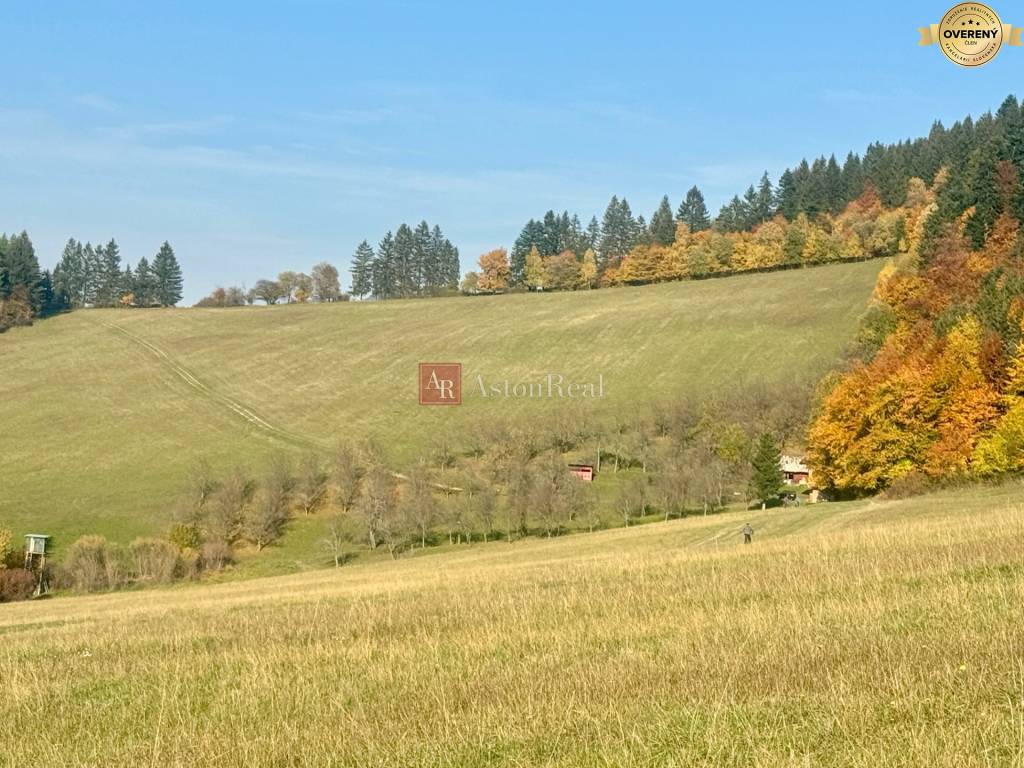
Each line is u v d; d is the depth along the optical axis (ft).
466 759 30.81
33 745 38.50
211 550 228.63
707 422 292.81
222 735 36.96
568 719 33.76
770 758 26.91
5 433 322.96
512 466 263.49
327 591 103.55
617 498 247.09
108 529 240.94
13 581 201.98
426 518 238.89
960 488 171.94
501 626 58.03
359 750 32.96
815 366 317.83
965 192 297.53
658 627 52.65
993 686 31.71
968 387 185.06
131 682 50.75
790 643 43.47
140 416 338.95
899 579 59.52
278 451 297.33
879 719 29.68
